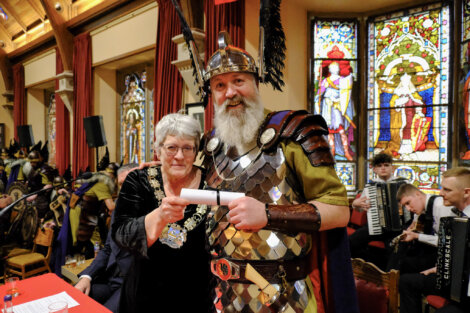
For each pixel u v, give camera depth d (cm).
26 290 151
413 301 248
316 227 88
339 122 400
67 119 650
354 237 337
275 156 100
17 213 395
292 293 100
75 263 264
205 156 123
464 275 189
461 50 337
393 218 314
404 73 374
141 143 555
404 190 290
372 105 396
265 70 112
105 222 355
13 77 847
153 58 507
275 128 101
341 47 398
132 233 98
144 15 462
